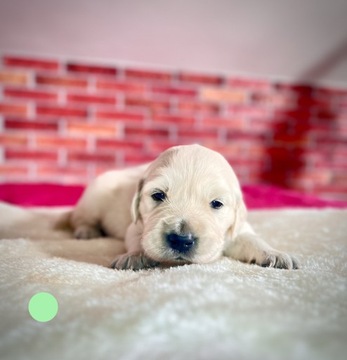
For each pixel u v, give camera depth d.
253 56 0.67
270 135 0.77
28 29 0.58
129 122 0.71
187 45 0.63
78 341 0.11
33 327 0.12
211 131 0.75
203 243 0.20
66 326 0.12
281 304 0.14
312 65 0.71
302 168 0.79
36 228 0.31
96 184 0.32
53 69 0.67
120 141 0.71
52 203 0.47
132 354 0.11
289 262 0.21
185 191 0.22
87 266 0.20
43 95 0.67
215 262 0.21
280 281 0.17
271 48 0.64
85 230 0.30
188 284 0.15
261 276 0.18
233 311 0.13
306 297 0.15
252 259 0.23
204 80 0.73
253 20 0.55
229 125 0.75
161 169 0.23
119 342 0.11
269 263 0.21
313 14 0.54
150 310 0.13
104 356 0.10
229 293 0.14
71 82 0.68
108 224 0.31
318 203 0.49
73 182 0.69
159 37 0.60
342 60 0.68
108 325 0.12
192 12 0.53
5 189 0.51
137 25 0.56
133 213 0.25
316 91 0.79
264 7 0.52
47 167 0.68
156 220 0.21
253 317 0.12
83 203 0.32
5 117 0.66
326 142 0.80
